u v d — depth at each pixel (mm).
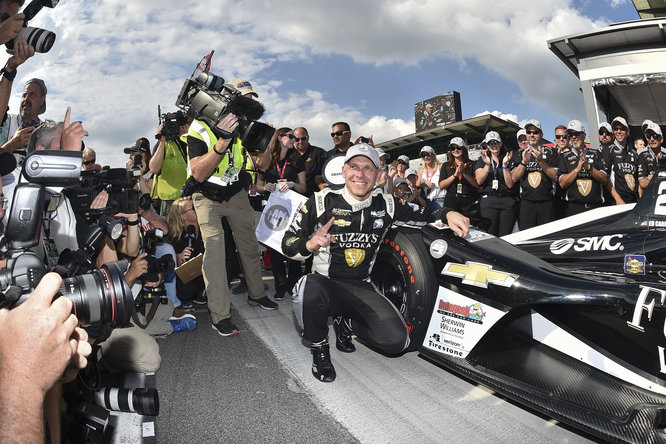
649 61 5719
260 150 3459
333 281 2838
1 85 1965
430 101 37562
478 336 2465
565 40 6035
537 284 2305
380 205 2826
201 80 3195
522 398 2176
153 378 2654
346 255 2812
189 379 2672
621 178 5168
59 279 942
